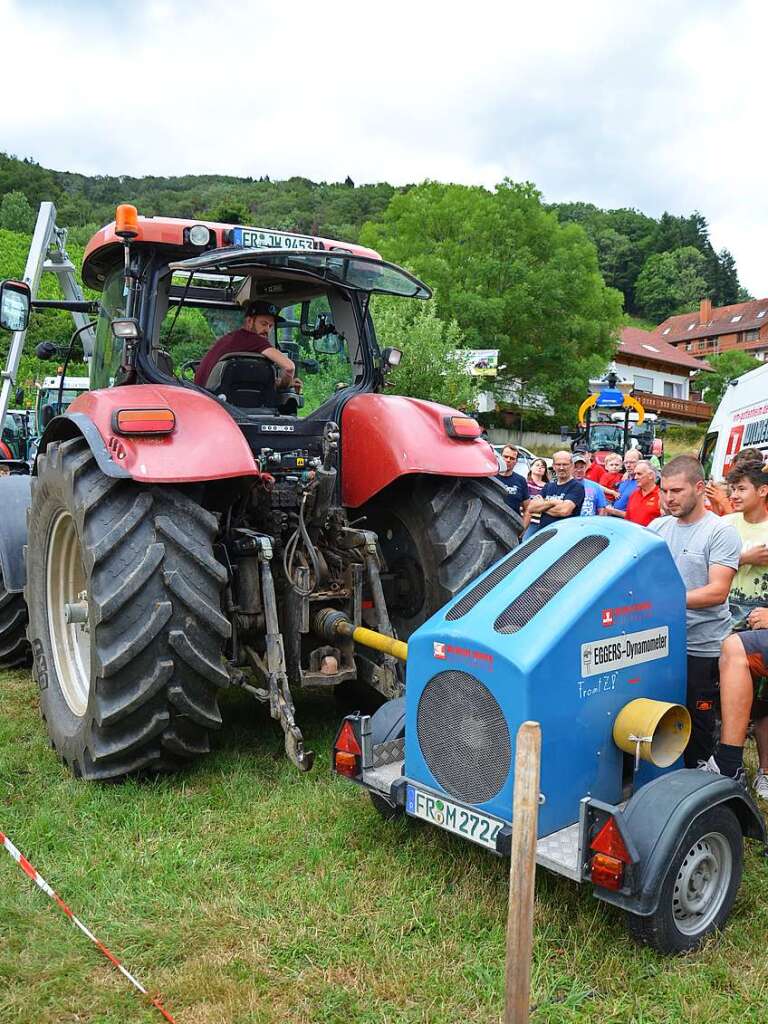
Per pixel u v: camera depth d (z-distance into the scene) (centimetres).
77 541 383
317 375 453
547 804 261
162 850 308
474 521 405
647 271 10675
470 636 269
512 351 2739
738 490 399
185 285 420
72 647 405
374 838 321
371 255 402
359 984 241
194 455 341
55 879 289
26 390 1683
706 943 263
